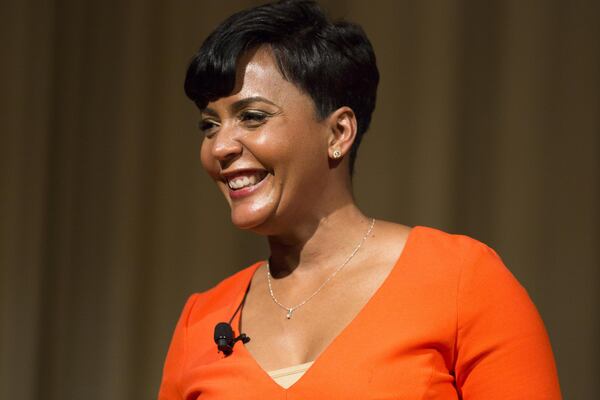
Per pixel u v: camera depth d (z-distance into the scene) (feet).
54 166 46.96
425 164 41.60
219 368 19.62
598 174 40.22
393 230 20.36
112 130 46.57
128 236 46.06
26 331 46.55
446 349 18.52
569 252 40.32
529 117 40.88
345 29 20.21
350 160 20.65
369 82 20.53
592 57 40.50
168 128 46.03
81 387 46.03
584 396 39.78
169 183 45.93
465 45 41.73
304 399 18.12
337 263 20.17
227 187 20.13
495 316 18.54
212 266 45.16
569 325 40.14
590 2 40.57
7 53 47.42
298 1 20.15
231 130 19.51
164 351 45.37
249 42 19.42
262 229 20.10
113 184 46.42
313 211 20.16
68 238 46.65
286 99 19.31
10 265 46.83
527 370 18.26
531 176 40.75
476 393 18.45
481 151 41.32
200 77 19.54
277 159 19.26
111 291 46.06
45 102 46.96
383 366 18.10
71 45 47.06
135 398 45.55
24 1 47.19
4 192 47.14
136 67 46.34
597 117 40.34
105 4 46.88
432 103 41.70
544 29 40.98
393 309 18.72
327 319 19.42
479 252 19.33
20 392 46.29
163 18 46.32
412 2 42.37
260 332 20.16
